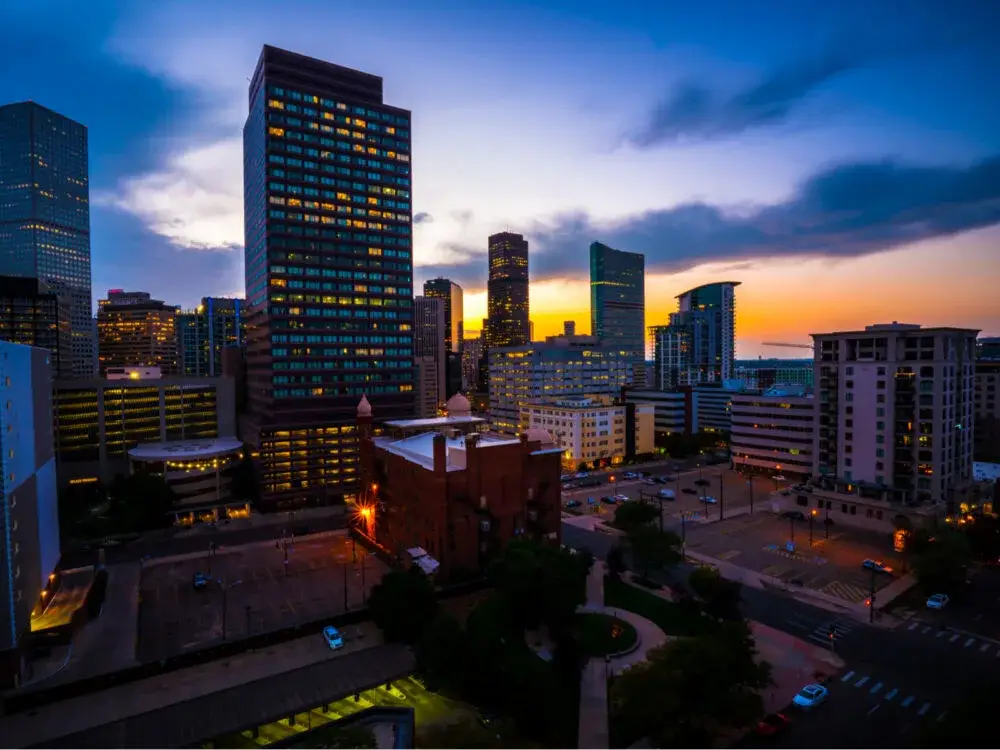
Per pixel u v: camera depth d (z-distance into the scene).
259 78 149.25
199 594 85.44
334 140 150.50
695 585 70.75
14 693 57.53
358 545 109.00
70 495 133.25
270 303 141.62
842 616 73.38
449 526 84.25
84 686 59.28
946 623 71.06
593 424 181.88
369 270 154.00
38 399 74.25
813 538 105.12
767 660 62.09
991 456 164.12
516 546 73.62
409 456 96.31
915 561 79.88
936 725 45.81
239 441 160.88
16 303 188.75
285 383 142.38
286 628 70.50
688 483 155.88
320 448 145.00
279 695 56.16
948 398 113.81
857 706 53.56
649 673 47.59
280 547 108.81
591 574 90.38
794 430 155.75
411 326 160.00
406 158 160.75
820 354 129.50
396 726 46.84
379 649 65.69
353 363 151.00
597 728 51.84
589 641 67.19
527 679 54.03
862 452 121.69
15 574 61.78
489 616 65.31
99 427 149.25
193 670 63.56
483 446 87.06
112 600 83.25
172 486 137.12
